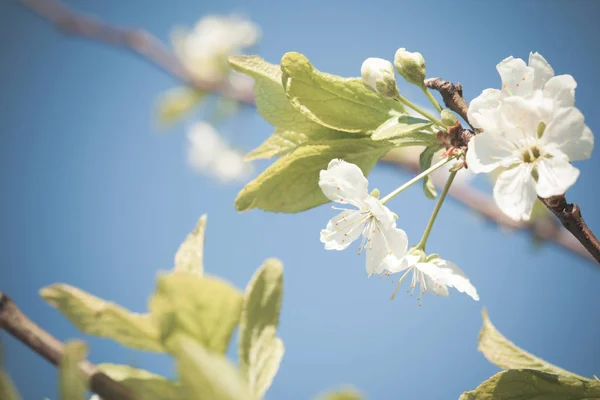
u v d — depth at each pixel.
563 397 0.24
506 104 0.23
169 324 0.20
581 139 0.23
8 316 0.19
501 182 0.23
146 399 0.20
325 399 0.16
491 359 0.24
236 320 0.20
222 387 0.17
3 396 0.18
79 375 0.19
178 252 0.22
